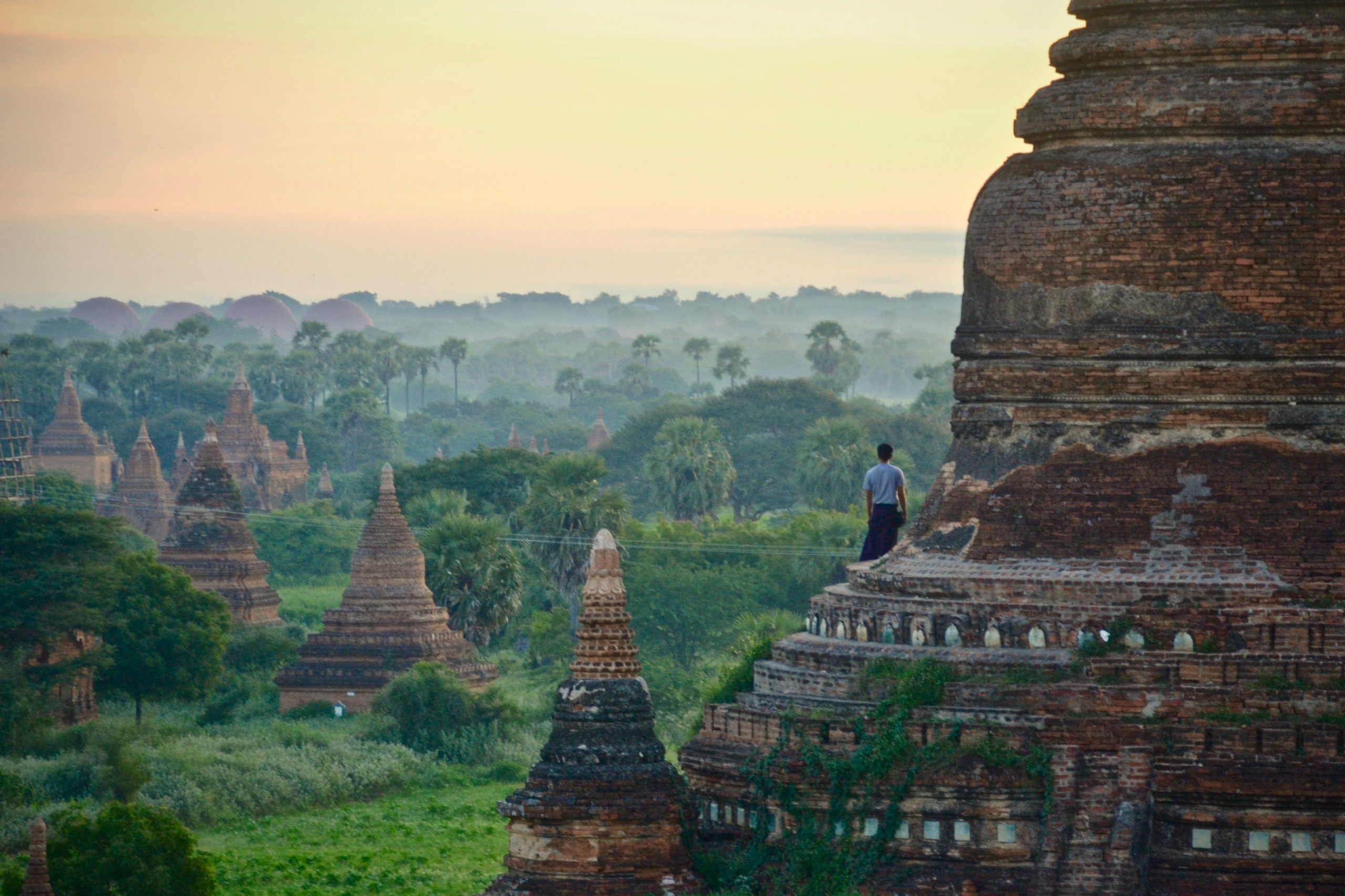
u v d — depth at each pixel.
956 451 38.22
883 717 34.91
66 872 44.91
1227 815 33.06
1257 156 36.22
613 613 35.97
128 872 45.25
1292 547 35.38
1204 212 36.16
